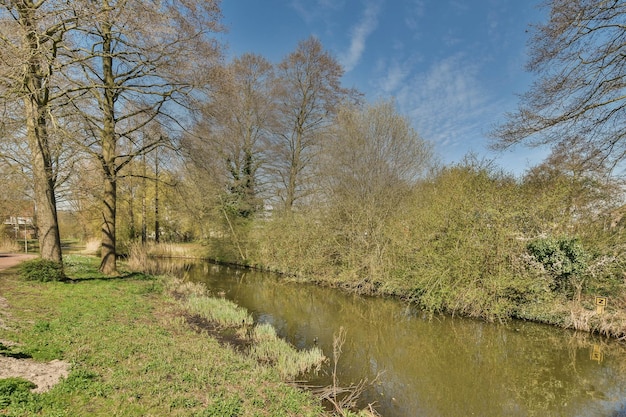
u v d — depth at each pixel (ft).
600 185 39.83
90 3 27.76
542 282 32.65
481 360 25.25
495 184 41.83
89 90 37.58
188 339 22.79
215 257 83.30
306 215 61.77
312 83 76.74
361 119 62.80
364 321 34.99
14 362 14.61
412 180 60.95
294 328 31.86
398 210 52.80
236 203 81.56
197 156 45.19
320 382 20.36
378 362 24.47
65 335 19.10
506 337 29.96
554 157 39.37
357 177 60.95
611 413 18.31
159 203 91.04
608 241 33.53
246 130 83.15
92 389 13.39
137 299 31.94
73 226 106.32
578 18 28.14
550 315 31.42
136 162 69.31
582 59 29.91
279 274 63.21
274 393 16.25
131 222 82.84
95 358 16.49
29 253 68.69
